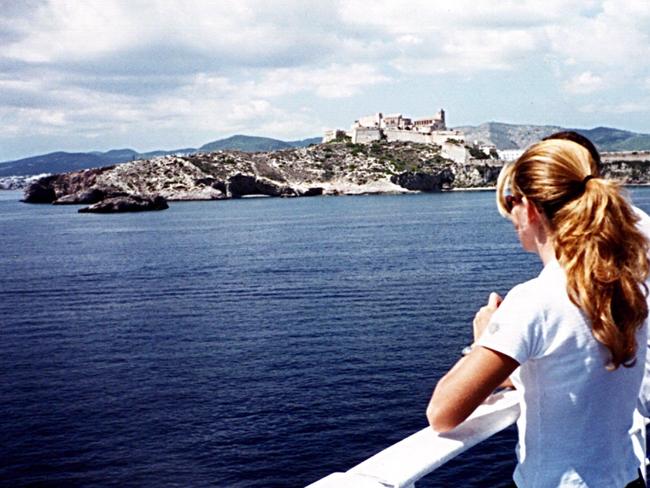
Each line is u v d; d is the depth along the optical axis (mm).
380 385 28000
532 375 2607
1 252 97062
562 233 2568
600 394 2545
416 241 95625
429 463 2496
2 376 31859
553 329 2512
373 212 166000
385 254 81125
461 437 2695
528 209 2738
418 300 49219
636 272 2539
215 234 117750
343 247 91000
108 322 44750
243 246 96938
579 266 2482
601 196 2555
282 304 49594
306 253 85188
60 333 41562
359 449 21406
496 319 2594
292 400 26500
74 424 24906
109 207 199250
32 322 45406
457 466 18172
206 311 47844
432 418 2572
